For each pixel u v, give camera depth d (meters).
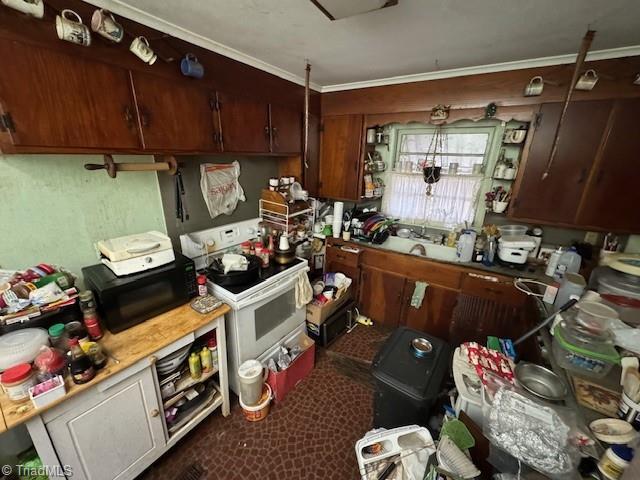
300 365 1.98
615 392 0.98
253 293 1.69
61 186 1.31
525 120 1.83
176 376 1.45
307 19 1.28
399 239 2.65
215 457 1.49
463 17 1.22
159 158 1.66
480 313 2.14
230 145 1.80
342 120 2.53
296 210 2.33
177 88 1.46
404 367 1.37
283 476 1.41
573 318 1.21
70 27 1.00
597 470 0.75
